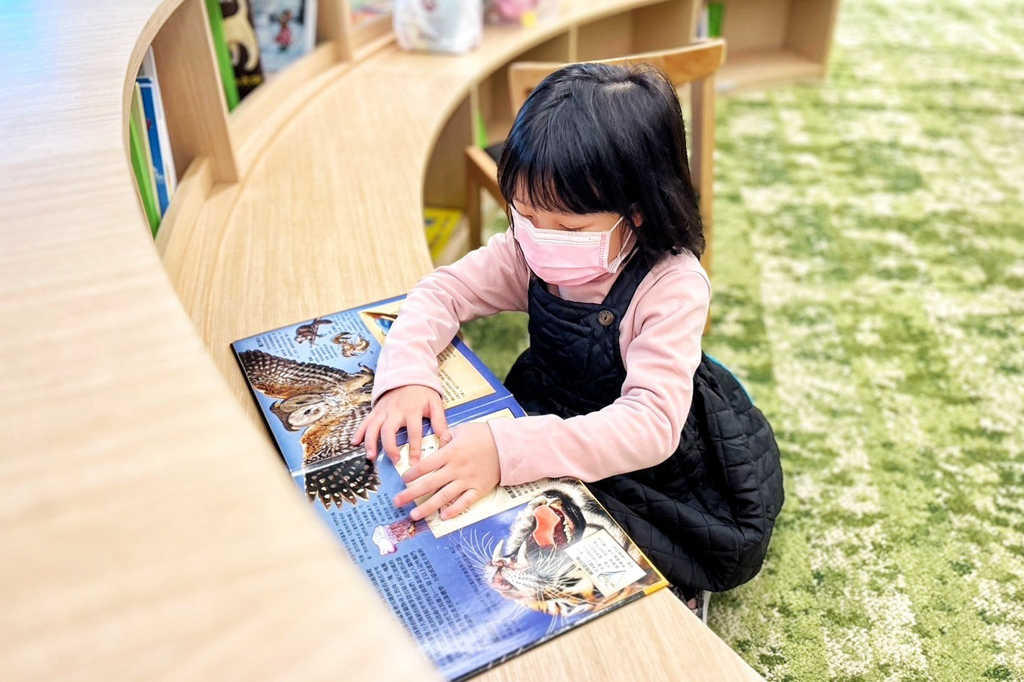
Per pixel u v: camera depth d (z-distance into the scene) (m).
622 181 0.85
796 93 3.49
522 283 1.10
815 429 1.72
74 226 0.57
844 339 2.01
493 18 2.48
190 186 1.31
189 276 1.15
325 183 1.47
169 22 1.29
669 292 0.94
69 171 0.63
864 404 1.79
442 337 0.99
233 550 0.36
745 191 2.70
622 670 0.60
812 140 3.06
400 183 1.47
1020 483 1.59
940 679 1.23
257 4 1.87
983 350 1.97
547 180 0.85
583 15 2.61
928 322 2.07
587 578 0.66
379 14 2.30
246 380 0.93
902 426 1.73
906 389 1.84
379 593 0.65
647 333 0.92
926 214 2.56
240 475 0.40
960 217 2.55
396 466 0.79
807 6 3.59
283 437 0.83
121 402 0.43
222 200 1.39
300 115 1.79
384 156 1.58
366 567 0.68
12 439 0.41
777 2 3.69
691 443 1.03
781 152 2.97
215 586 0.35
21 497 0.38
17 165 0.64
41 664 0.32
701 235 0.97
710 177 1.82
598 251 0.90
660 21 3.20
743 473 1.04
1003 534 1.48
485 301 1.09
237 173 1.44
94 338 0.48
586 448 0.82
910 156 2.94
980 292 2.19
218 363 0.97
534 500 0.75
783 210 2.59
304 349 0.98
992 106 3.35
